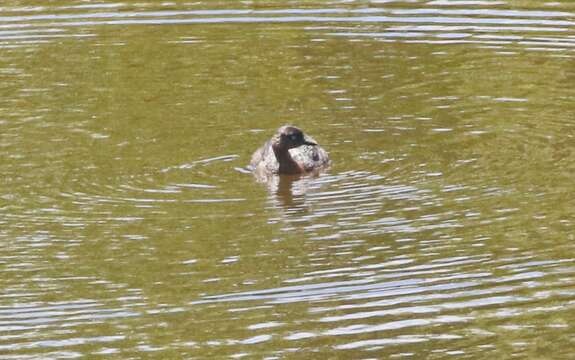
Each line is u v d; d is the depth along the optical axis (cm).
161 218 2420
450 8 3669
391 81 3178
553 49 3341
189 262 2225
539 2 3706
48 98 3122
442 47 3391
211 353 1903
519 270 2158
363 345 1922
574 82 3131
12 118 2994
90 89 3181
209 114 3011
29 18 3669
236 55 3391
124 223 2403
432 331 1961
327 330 1972
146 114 3014
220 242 2306
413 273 2162
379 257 2225
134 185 2595
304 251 2258
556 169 2612
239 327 1984
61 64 3341
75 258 2250
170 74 3269
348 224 2380
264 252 2258
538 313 2008
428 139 2822
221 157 2753
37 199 2520
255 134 2881
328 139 2842
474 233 2312
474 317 2005
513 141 2788
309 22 3597
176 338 1952
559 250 2230
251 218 2422
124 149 2800
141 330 1981
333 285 2123
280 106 3044
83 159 2739
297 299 2077
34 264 2230
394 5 3709
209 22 3619
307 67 3291
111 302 2081
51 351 1919
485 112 2972
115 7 3756
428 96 3080
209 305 2064
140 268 2205
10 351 1920
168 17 3656
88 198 2525
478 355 1884
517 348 1898
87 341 1950
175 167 2692
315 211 2444
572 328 1956
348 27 3553
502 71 3219
